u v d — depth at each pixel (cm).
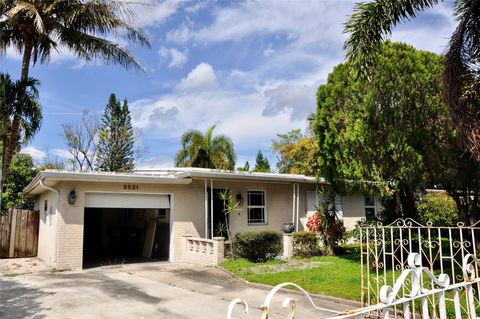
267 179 1539
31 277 1052
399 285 309
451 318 575
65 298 794
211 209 1416
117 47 1823
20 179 2267
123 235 1886
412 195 1210
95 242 2103
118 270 1200
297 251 1405
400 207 1145
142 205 1379
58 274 1105
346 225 1842
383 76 998
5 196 2144
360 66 861
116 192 1323
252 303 786
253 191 1655
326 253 1453
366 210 1945
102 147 3262
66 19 1658
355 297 773
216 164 2619
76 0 1689
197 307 745
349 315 272
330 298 798
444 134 976
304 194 1798
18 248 1530
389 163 1039
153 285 956
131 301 784
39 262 1381
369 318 597
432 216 1442
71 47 1786
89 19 1716
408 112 999
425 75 979
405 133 988
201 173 1381
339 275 1016
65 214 1217
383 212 1260
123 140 3322
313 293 837
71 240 1215
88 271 1177
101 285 938
